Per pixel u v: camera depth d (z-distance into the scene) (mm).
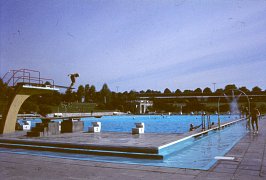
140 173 8391
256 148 12648
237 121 38969
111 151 12188
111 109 109062
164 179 7562
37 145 14703
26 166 9695
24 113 63469
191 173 8164
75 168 9273
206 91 179250
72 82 24109
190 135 16688
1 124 21219
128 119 64688
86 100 136625
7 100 21688
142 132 20109
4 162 10531
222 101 127500
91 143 13367
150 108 113375
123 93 131750
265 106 94438
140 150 11602
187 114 89188
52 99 96000
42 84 22438
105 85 138250
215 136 19859
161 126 44469
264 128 26062
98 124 22141
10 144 15508
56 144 14055
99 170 8914
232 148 12734
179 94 153625
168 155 11406
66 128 21641
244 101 124500
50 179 7809
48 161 10680
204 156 11367
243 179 7301
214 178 7477
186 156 11500
